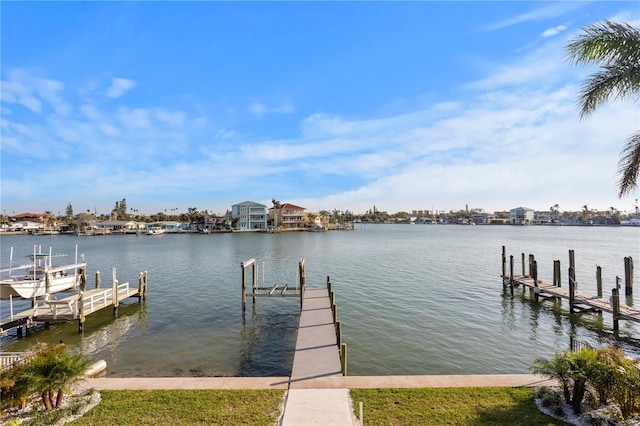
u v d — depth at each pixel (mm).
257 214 134000
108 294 24234
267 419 8000
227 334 18672
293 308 23812
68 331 19266
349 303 23797
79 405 8453
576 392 7980
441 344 16297
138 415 8188
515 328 18750
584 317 20844
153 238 107438
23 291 21531
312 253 58438
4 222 143750
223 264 46156
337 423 7684
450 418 7863
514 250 60844
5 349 16969
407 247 68250
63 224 152625
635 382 7520
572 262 23891
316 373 10602
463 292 27328
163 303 25281
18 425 7367
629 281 26719
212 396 9109
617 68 10523
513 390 9141
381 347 15883
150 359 15289
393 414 8055
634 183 11336
